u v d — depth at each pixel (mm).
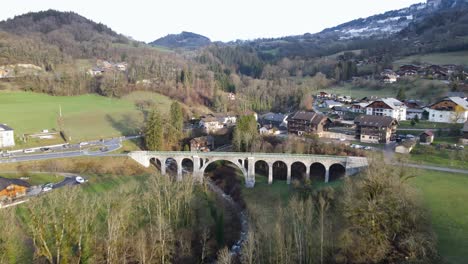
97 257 59594
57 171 107938
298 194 91562
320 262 59000
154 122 133750
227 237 79062
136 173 114375
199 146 141250
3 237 53781
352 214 58469
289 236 59375
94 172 109562
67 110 176625
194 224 78812
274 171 119500
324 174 111500
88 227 61219
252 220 87688
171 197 77000
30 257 59281
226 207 97375
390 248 54719
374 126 122938
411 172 76875
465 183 80688
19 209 76062
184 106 198500
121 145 134625
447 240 59094
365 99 176750
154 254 60625
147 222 72688
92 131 150625
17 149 125688
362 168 98062
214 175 122875
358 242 56594
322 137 134375
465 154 96312
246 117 137750
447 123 138250
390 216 55375
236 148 133500
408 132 130750
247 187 110312
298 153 117688
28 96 192875
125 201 65562
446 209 68750
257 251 60625
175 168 129000
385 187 58031
